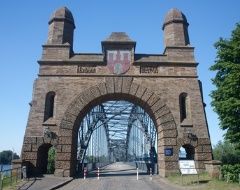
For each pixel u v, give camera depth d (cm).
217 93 2162
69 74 2583
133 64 2622
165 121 2481
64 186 1903
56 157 2369
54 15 2820
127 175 2898
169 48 2692
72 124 2462
